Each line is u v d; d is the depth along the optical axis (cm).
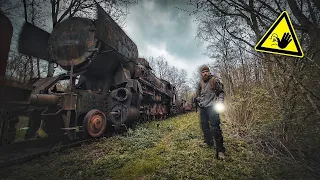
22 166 355
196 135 554
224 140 470
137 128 732
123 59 766
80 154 424
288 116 346
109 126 810
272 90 379
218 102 386
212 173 300
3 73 363
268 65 359
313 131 315
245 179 279
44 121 553
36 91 558
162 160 370
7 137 381
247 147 406
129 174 322
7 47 373
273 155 349
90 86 716
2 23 365
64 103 530
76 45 612
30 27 609
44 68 1078
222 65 688
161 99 1402
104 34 606
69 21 643
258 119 443
